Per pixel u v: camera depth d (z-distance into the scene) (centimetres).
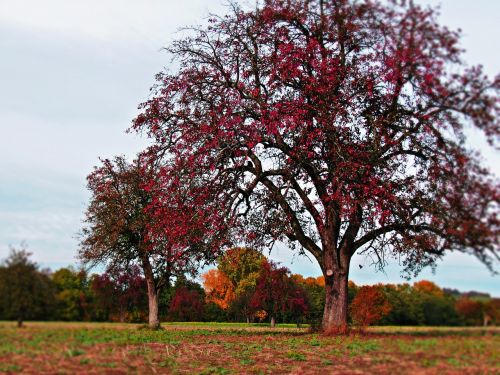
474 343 1336
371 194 1681
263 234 2058
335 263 1939
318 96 1764
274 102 1833
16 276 1585
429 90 1572
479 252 1520
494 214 1451
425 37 1535
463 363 1148
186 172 1884
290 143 1850
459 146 1578
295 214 2053
